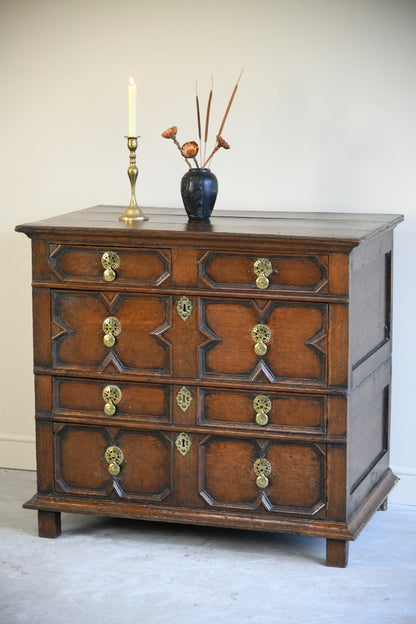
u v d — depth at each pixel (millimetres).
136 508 3543
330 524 3361
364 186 3881
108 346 3504
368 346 3533
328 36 3832
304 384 3334
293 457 3381
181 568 3404
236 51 3928
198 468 3477
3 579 3334
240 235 3293
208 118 3814
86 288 3492
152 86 4035
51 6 4090
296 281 3299
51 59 4121
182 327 3428
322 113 3881
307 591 3230
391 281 3740
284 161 3945
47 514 3641
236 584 3285
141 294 3451
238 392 3410
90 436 3572
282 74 3896
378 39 3785
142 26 4012
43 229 3479
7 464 4383
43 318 3559
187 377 3445
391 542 3607
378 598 3184
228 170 4008
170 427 3477
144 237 3393
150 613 3100
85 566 3424
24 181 4227
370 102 3826
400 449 3963
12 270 4273
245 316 3365
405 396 3930
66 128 4148
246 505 3451
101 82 4086
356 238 3184
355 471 3453
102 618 3070
